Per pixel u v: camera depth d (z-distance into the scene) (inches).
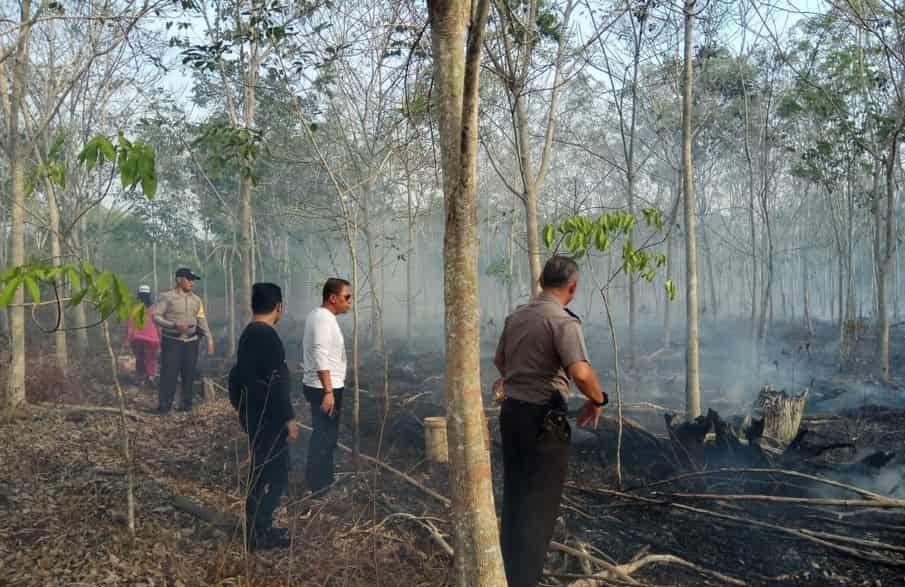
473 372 97.7
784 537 190.5
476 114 92.4
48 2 296.8
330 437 222.4
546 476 141.3
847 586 164.2
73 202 450.3
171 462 249.4
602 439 263.3
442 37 98.7
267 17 336.5
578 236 224.2
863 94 527.2
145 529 182.9
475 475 97.4
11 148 306.5
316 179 495.2
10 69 352.2
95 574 154.5
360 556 171.9
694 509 199.9
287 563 170.9
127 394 380.5
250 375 184.2
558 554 179.5
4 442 263.7
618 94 495.2
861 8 374.6
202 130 446.6
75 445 266.1
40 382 348.5
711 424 242.8
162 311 338.0
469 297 96.9
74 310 495.8
